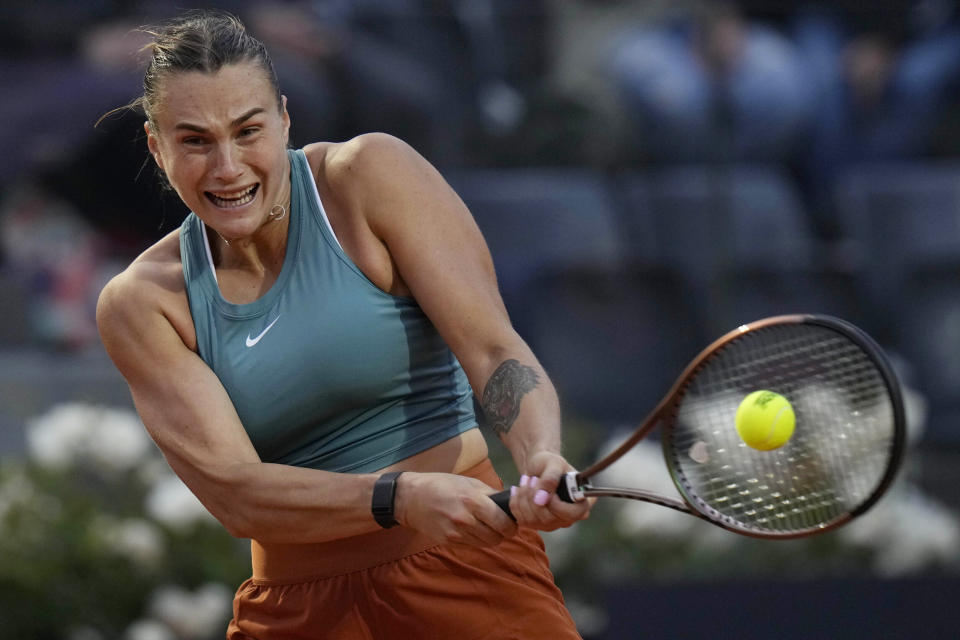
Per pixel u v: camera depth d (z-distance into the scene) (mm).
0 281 19688
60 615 15828
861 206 21469
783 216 21250
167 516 16562
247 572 16562
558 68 21312
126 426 17391
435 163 20594
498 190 20625
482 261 7828
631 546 17234
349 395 7691
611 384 20375
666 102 21031
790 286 21062
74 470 17281
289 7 20406
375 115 20219
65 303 19859
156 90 7121
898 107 22000
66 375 19250
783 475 8492
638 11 21562
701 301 20750
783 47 21781
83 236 20234
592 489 7352
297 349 7559
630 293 20609
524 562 7996
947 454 20422
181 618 15523
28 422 19000
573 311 20453
